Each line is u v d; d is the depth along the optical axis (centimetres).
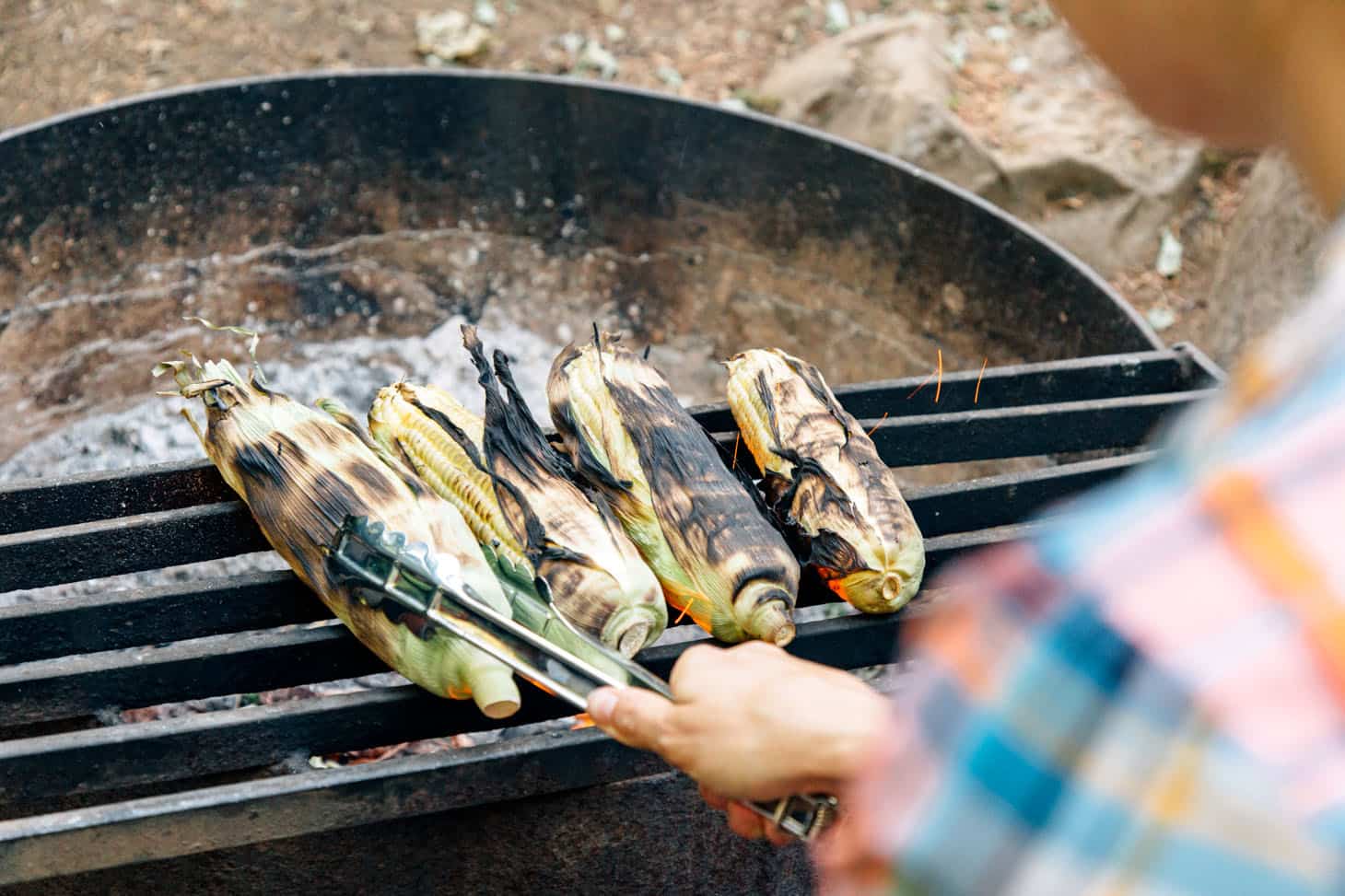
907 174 316
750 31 511
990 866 35
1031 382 232
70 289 326
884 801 37
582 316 363
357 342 355
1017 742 34
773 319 353
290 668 167
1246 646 31
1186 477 34
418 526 160
